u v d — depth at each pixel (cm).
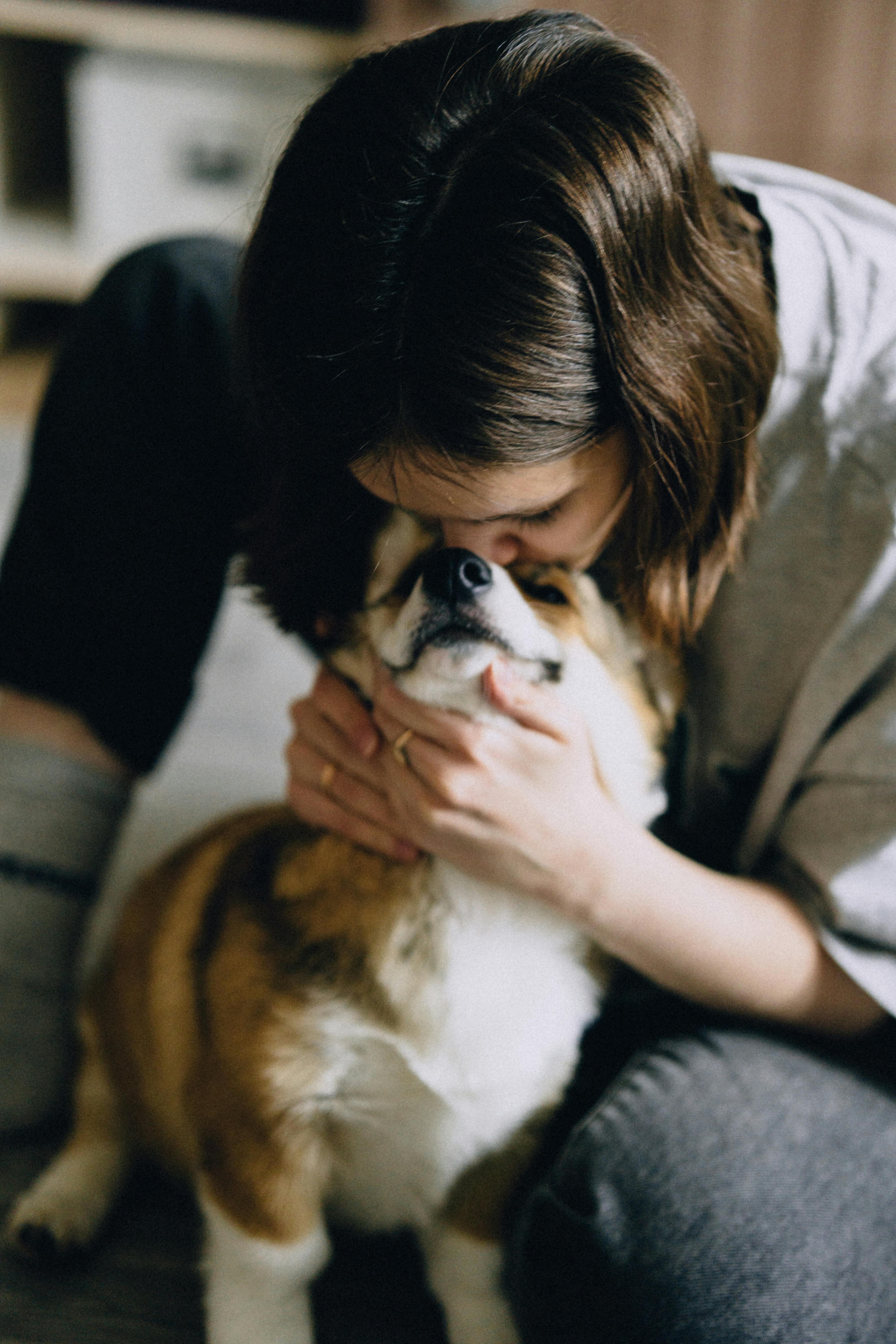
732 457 81
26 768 120
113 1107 120
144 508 120
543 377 67
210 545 125
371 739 93
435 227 66
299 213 71
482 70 70
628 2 267
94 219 346
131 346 120
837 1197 77
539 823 85
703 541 84
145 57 326
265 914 98
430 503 76
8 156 382
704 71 304
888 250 92
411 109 69
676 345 72
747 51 301
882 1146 81
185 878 117
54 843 119
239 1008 95
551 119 68
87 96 329
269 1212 92
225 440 122
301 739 101
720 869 109
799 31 298
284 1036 92
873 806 87
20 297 381
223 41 320
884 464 86
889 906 85
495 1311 98
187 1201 115
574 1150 86
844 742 88
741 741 98
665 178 71
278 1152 93
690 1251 75
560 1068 100
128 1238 109
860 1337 71
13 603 121
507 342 65
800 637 91
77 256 338
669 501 78
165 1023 109
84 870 122
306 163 71
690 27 298
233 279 125
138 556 121
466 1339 97
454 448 68
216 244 129
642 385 70
